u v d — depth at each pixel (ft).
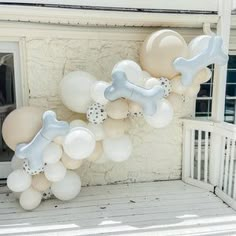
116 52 10.35
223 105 10.30
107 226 8.20
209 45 8.50
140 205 9.50
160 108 8.27
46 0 8.81
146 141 11.27
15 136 8.23
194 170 12.14
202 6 9.88
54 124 7.80
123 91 7.67
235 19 11.01
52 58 9.95
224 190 10.11
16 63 9.93
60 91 9.17
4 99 10.14
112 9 9.23
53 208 9.19
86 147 8.06
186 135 11.28
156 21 9.86
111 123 8.62
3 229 7.97
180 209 9.26
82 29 9.81
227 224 8.41
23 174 8.39
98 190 10.68
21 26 9.34
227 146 9.86
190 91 9.10
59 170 8.43
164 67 8.63
